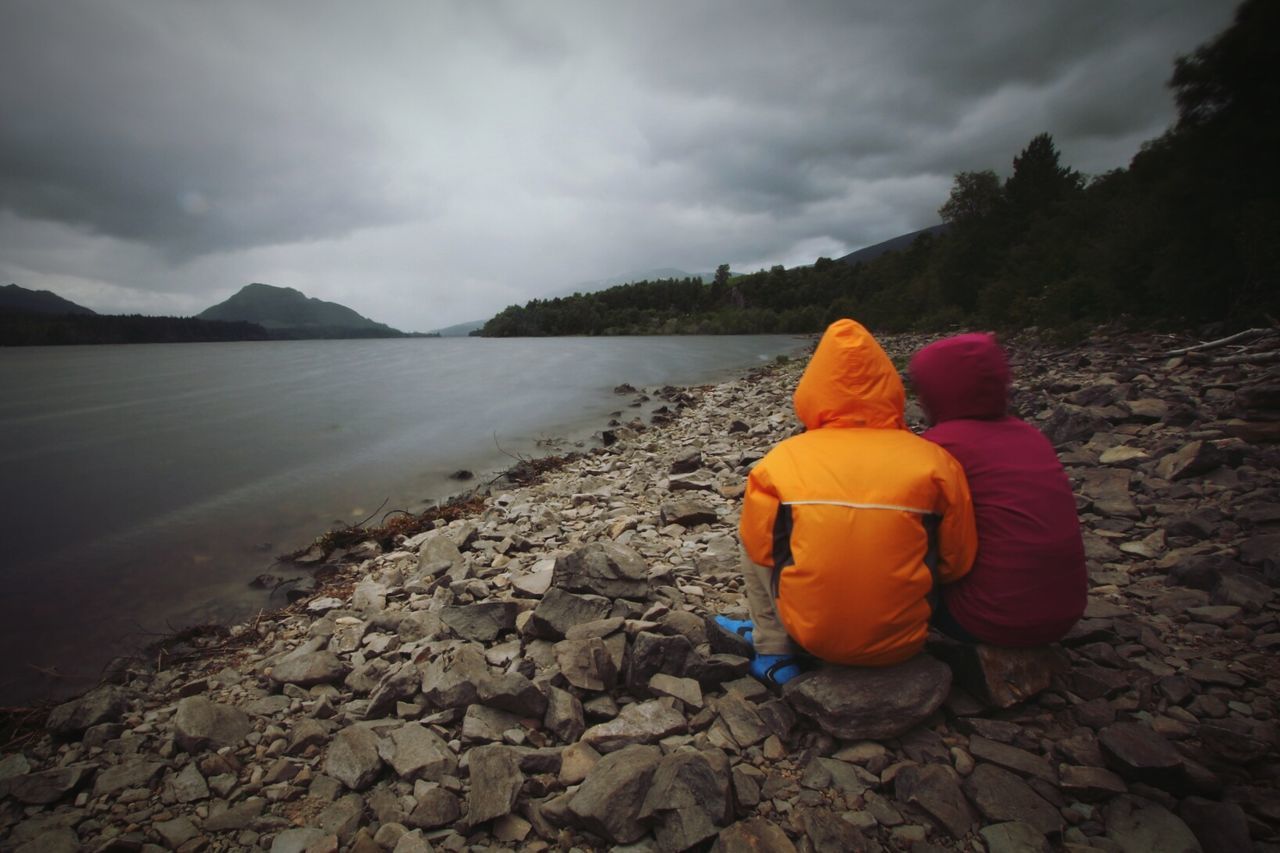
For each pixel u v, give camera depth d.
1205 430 6.72
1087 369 12.82
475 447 13.31
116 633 5.40
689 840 2.24
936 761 2.66
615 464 10.67
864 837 2.27
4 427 15.75
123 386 27.22
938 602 3.03
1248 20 14.05
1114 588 4.16
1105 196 32.47
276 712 3.58
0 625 5.56
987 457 2.80
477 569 5.60
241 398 22.05
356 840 2.44
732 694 3.12
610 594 4.22
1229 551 4.29
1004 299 32.12
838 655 2.78
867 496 2.58
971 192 48.72
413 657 3.89
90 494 9.74
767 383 22.00
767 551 2.91
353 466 11.64
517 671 3.57
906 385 12.25
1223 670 3.12
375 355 55.00
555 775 2.74
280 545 7.62
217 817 2.68
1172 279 15.89
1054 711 2.89
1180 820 2.25
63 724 3.59
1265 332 11.66
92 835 2.64
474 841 2.44
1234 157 14.55
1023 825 2.27
